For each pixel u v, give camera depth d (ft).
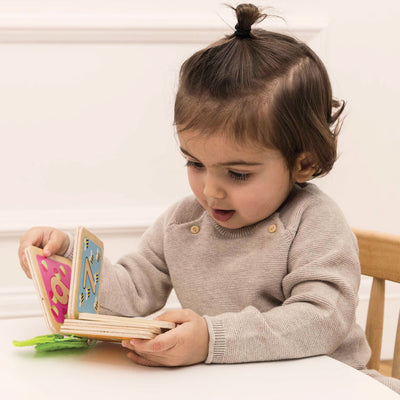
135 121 6.29
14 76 6.03
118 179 6.34
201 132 2.60
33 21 5.89
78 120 6.20
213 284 3.00
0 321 2.77
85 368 2.22
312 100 2.79
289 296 2.81
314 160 2.84
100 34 6.06
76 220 6.23
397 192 6.90
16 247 6.22
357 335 3.04
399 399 1.99
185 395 1.99
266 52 2.74
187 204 3.29
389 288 6.89
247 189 2.67
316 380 2.14
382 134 6.77
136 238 6.44
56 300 2.40
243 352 2.30
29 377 2.12
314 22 6.42
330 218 2.83
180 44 6.25
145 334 2.13
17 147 6.13
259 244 2.91
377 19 6.60
